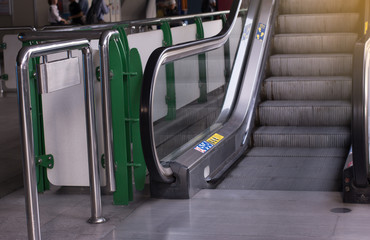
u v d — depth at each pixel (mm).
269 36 6691
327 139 5566
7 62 9203
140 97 3744
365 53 3674
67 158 4145
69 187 4457
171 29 6348
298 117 5926
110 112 3764
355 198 3793
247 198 4000
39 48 2820
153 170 3863
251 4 6801
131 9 13812
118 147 3904
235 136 5344
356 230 3281
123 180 3930
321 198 3945
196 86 6195
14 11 13234
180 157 4230
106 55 3684
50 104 4102
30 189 2785
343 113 5820
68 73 3135
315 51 6836
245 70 6164
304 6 7520
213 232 3336
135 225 3518
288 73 6551
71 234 3424
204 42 4551
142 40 5285
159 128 4996
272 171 4945
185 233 3342
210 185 4516
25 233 3539
